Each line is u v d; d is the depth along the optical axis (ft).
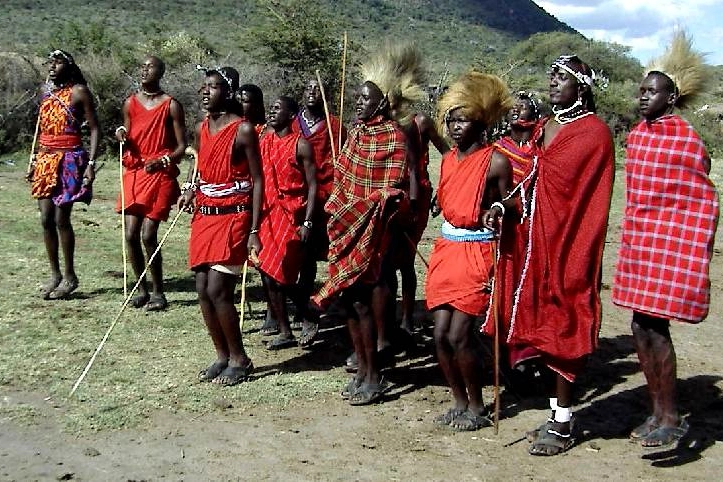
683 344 25.17
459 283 17.58
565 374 16.79
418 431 18.15
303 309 23.93
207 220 19.85
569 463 16.69
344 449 17.11
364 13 228.63
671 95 16.57
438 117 18.13
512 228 17.15
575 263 16.39
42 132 26.53
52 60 26.02
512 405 19.89
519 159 21.06
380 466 16.35
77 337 23.20
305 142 22.44
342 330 25.66
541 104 21.77
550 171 16.37
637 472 16.33
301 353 23.40
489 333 17.42
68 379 20.21
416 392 20.61
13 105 67.92
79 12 201.57
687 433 18.25
